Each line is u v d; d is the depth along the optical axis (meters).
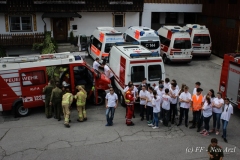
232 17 21.92
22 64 12.19
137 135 10.95
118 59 14.30
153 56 13.05
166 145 10.23
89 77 13.66
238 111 13.60
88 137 10.73
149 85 13.12
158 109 11.34
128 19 25.70
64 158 9.33
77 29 24.67
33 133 11.06
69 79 13.09
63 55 13.34
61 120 12.34
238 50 21.42
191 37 22.48
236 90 12.65
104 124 11.90
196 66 21.23
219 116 10.97
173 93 11.75
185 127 11.75
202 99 11.21
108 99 11.50
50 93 12.34
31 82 12.44
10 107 12.45
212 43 25.34
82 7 23.88
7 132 11.14
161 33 22.86
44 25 23.58
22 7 22.38
